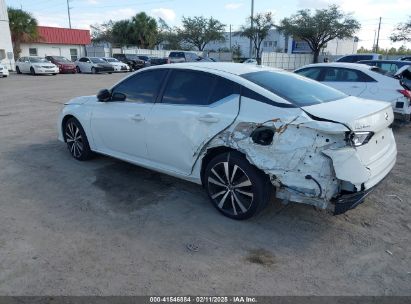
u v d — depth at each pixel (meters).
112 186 4.76
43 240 3.45
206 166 4.01
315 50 52.09
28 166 5.52
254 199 3.62
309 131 3.18
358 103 3.78
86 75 29.30
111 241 3.45
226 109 3.71
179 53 33.88
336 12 49.03
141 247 3.36
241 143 3.54
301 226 3.78
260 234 3.61
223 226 3.76
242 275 2.99
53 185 4.78
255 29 56.19
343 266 3.13
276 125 3.33
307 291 2.81
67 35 43.56
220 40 65.12
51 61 31.33
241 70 4.08
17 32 37.75
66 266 3.06
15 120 9.10
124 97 4.82
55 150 6.39
